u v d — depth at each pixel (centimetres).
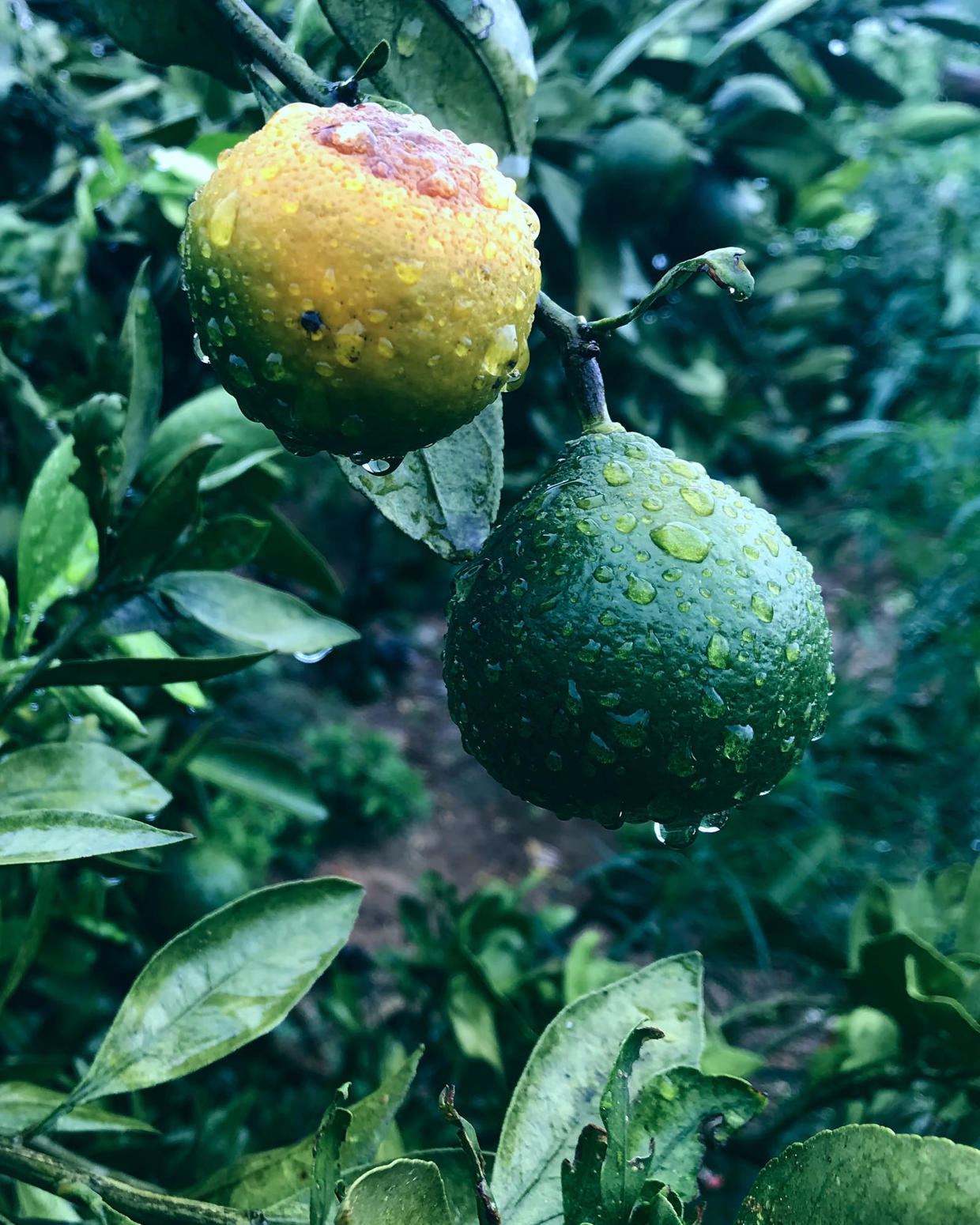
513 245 16
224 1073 54
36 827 19
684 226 44
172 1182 36
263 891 22
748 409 62
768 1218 17
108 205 43
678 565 17
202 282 16
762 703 17
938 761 70
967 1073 27
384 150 15
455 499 20
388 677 121
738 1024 41
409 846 97
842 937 56
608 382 57
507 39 22
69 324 44
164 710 40
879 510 88
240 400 17
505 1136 20
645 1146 19
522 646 17
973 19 45
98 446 22
